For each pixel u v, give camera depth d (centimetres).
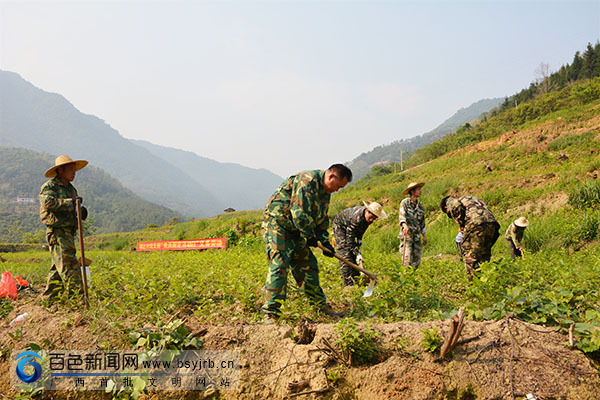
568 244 1028
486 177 2177
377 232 1622
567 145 2472
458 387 323
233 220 2719
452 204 644
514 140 3575
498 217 1354
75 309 521
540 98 6881
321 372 346
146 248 1961
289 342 382
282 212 446
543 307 394
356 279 622
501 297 437
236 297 548
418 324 379
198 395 365
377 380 331
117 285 646
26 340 455
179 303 525
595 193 1213
